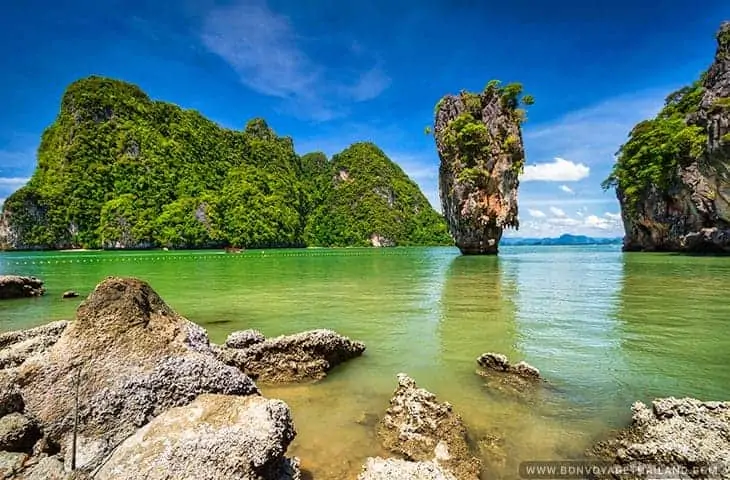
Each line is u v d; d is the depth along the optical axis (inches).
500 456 183.9
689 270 992.2
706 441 173.5
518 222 2003.0
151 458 135.9
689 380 264.5
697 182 1593.3
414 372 288.7
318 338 294.8
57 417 168.2
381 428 209.5
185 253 2802.7
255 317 479.5
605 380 266.4
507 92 1872.5
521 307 529.0
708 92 1603.1
